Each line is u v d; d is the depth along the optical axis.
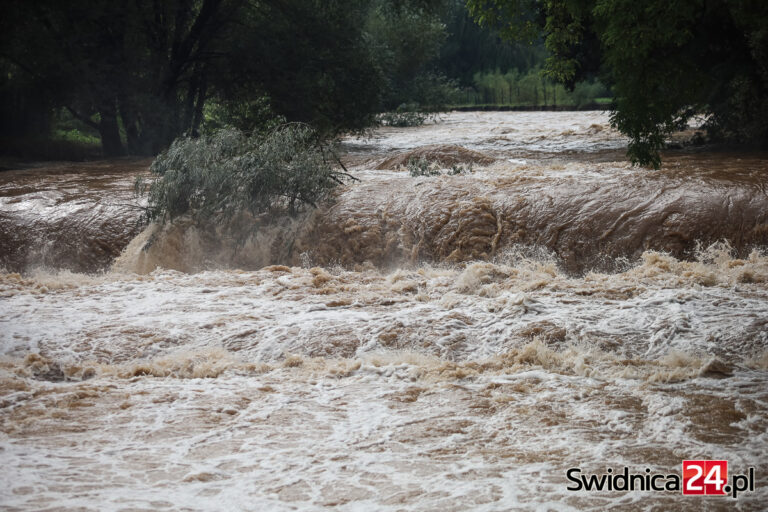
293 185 16.41
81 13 28.58
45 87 29.20
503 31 21.31
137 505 5.48
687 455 6.35
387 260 15.61
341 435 6.91
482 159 21.64
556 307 10.62
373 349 9.66
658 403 7.56
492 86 78.25
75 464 6.26
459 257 15.01
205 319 10.65
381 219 16.02
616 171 17.48
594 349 9.34
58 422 7.27
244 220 16.42
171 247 16.05
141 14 29.39
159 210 16.16
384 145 34.47
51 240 16.41
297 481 5.94
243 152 17.70
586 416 7.30
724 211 14.36
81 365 9.27
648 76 17.44
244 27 31.91
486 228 15.24
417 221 15.61
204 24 31.50
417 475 6.02
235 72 31.77
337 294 11.80
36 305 11.50
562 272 14.60
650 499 5.54
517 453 6.43
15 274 13.38
